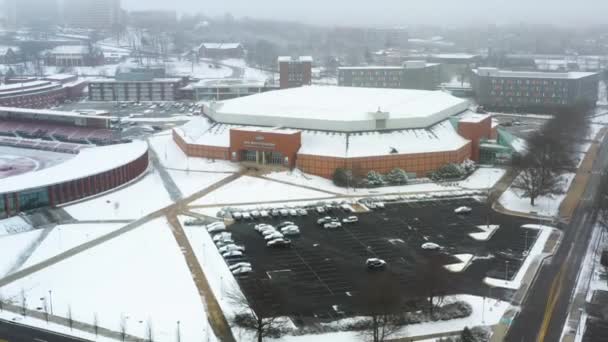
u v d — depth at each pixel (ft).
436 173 526.16
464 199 470.80
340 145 537.65
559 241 379.14
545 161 475.31
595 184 518.78
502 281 318.45
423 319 274.57
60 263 340.59
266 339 257.55
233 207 444.55
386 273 327.47
